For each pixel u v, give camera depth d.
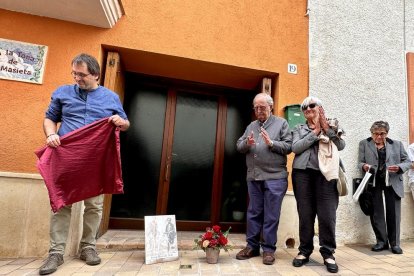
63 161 2.22
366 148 3.58
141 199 3.80
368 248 3.45
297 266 2.56
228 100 4.30
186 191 3.96
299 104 3.60
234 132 4.24
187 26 3.49
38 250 2.71
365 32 4.14
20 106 2.88
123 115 2.55
